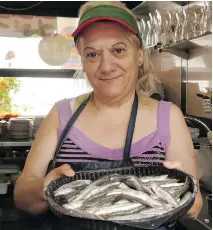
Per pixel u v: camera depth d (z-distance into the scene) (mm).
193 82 3855
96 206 1158
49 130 1653
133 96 1602
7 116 4754
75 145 1570
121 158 1532
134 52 1484
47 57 4805
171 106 1650
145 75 1809
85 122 1599
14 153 4207
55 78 4867
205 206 2412
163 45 3758
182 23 3369
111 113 1581
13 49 4738
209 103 3021
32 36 4758
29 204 1533
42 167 1606
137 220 1032
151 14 4297
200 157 2861
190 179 1289
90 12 1421
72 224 1085
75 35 1479
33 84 4875
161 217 1051
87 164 1493
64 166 1381
